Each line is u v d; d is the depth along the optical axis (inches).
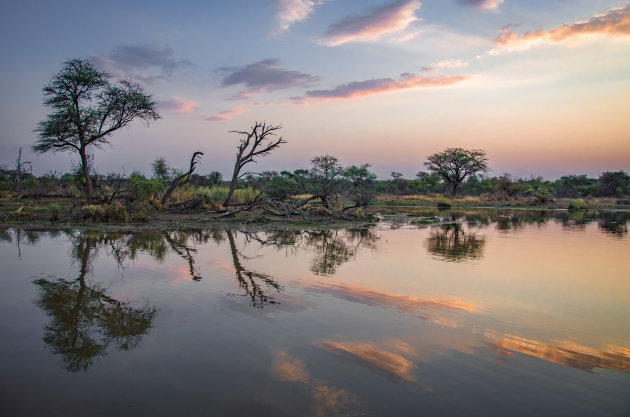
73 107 962.1
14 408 145.9
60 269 374.9
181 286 319.3
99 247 506.3
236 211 951.0
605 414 149.2
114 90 992.2
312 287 323.0
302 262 430.3
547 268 422.0
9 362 183.3
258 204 1039.6
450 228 849.5
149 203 987.9
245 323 237.0
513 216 1254.3
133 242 555.2
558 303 294.2
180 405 149.1
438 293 314.8
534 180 3048.7
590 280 368.2
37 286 313.9
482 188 3132.4
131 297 287.0
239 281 339.0
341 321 243.4
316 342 210.7
